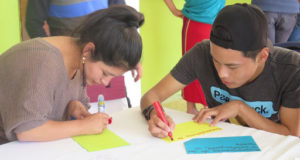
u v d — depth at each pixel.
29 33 1.88
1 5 1.80
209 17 2.14
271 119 1.15
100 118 0.93
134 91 2.53
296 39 2.62
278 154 0.74
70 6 1.79
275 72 1.04
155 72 3.14
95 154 0.76
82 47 0.90
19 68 0.86
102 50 0.83
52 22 1.84
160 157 0.74
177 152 0.77
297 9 2.52
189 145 0.81
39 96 0.84
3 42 1.86
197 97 2.35
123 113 1.10
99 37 0.83
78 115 1.07
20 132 0.83
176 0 3.17
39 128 0.83
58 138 0.85
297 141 0.81
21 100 0.83
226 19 0.87
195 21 2.20
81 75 1.02
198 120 1.00
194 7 2.19
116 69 0.87
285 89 1.03
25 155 0.75
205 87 1.24
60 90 1.00
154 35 3.02
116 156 0.74
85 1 1.82
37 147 0.80
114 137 0.87
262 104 1.11
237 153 0.76
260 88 1.07
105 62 0.85
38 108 0.83
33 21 1.85
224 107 1.03
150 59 3.05
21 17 1.89
